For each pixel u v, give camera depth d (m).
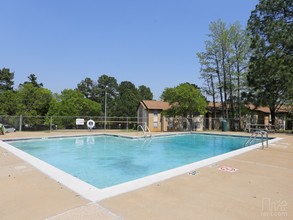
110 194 4.19
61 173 5.64
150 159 10.85
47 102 32.94
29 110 30.64
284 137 16.23
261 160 7.50
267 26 23.14
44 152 12.25
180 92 23.98
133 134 19.03
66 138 17.16
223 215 3.38
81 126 25.88
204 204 3.79
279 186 4.79
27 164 6.66
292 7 23.03
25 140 15.09
